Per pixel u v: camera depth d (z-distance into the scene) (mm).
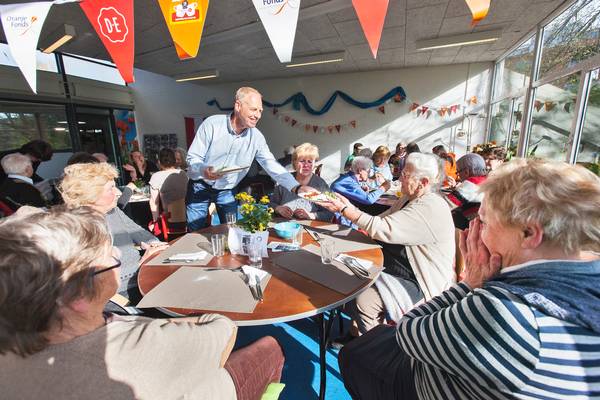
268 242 1556
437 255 1380
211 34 3809
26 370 433
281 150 7242
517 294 502
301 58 5023
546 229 530
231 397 755
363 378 1000
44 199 2162
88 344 466
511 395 516
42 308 438
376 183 3641
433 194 1435
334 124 6699
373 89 6246
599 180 553
